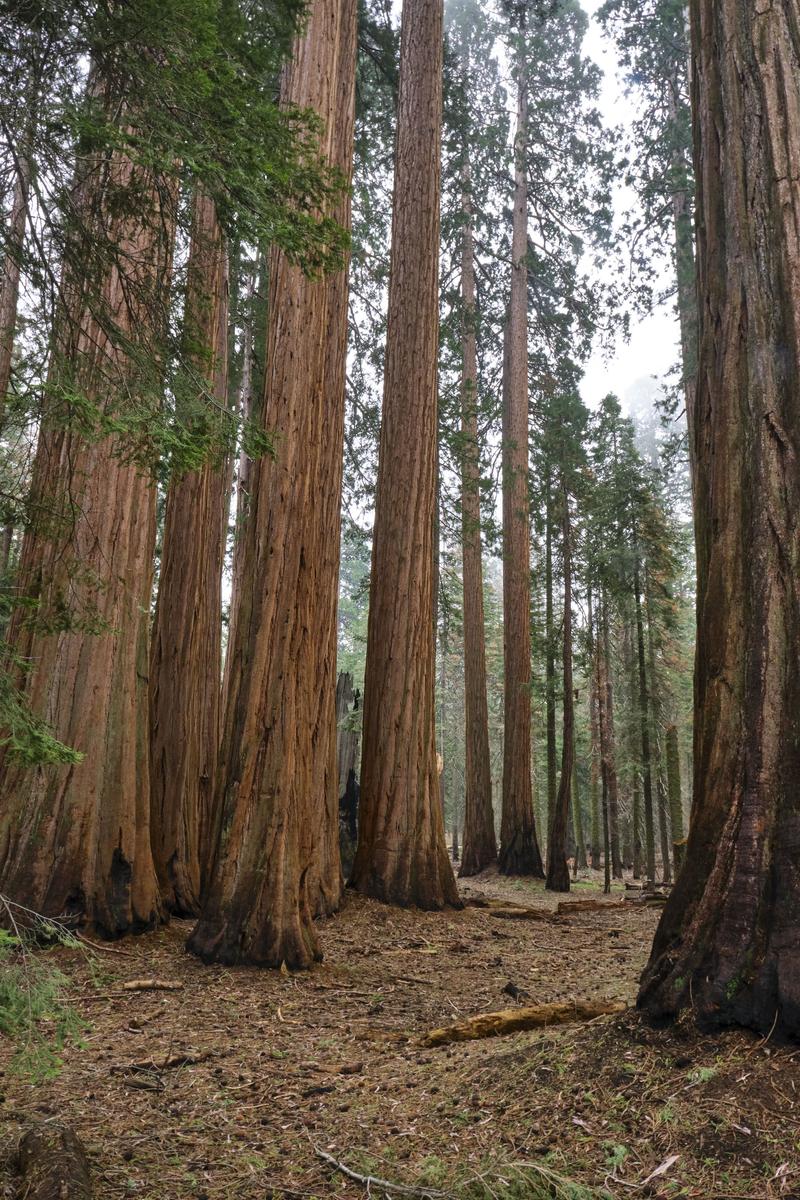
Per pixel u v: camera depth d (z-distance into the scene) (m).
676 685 33.56
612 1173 2.89
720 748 4.00
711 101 4.84
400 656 13.11
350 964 8.48
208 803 12.59
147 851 8.88
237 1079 4.70
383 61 17.20
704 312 4.72
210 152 3.92
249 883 7.89
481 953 9.73
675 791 22.09
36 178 3.77
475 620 24.92
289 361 8.78
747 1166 2.78
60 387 3.53
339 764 16.73
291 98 9.22
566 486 21.91
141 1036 5.57
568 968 8.73
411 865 12.58
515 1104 3.57
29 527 4.35
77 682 8.66
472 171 25.12
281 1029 5.91
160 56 3.79
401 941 10.23
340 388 12.51
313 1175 3.29
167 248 4.64
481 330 26.45
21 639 8.62
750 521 4.18
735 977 3.53
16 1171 3.14
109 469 8.78
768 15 4.65
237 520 18.33
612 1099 3.36
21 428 4.00
